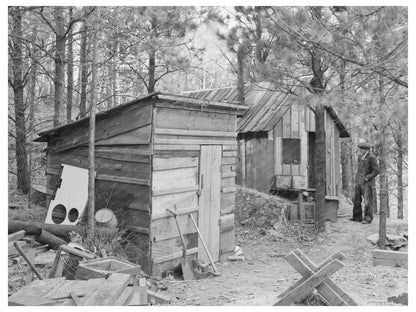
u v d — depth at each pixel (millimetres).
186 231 9805
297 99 9258
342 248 11078
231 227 11102
